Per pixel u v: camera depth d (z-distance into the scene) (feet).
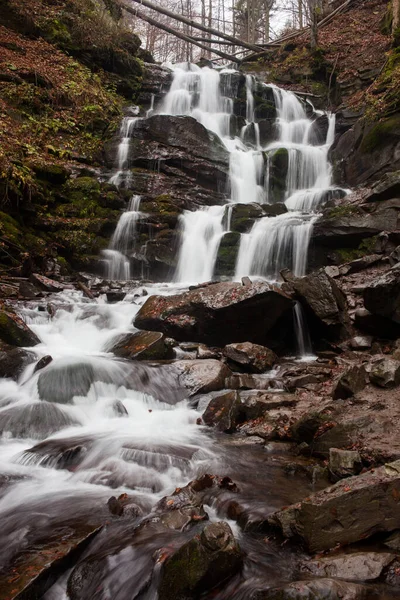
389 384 18.71
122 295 33.94
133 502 12.59
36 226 39.75
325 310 27.27
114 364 21.85
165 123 52.95
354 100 62.03
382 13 74.18
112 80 62.18
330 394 20.61
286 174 55.01
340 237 36.96
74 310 29.25
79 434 17.44
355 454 14.07
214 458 15.70
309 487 13.78
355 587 8.89
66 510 12.45
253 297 25.79
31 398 19.65
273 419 18.44
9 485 13.88
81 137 50.93
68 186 43.70
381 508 10.93
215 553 9.48
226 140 60.59
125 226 42.78
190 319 27.22
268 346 28.19
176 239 43.27
